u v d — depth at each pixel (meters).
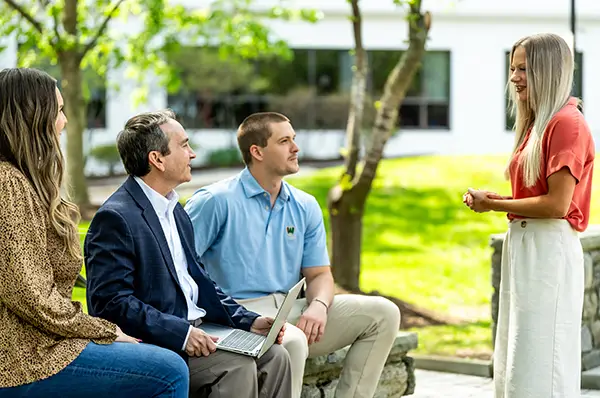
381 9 25.38
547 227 4.55
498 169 19.39
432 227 14.81
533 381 4.55
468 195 4.73
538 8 25.14
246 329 4.52
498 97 25.73
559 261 4.54
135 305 4.00
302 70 26.23
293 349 4.53
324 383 5.25
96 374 3.61
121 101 24.28
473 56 25.64
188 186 19.42
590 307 6.64
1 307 3.55
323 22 25.88
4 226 3.49
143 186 4.26
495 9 25.17
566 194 4.43
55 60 13.67
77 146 14.63
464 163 20.27
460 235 14.14
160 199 4.27
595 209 13.62
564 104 4.54
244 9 14.12
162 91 24.86
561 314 4.55
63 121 3.78
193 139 25.77
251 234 4.98
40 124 3.65
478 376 7.02
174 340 4.02
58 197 3.68
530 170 4.54
